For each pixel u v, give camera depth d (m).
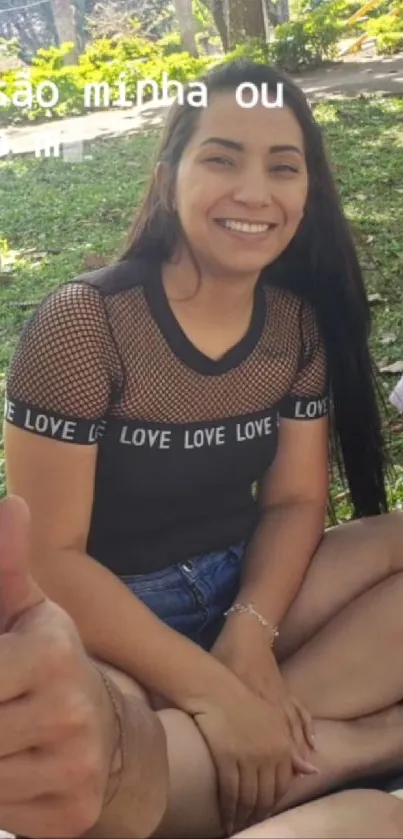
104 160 8.92
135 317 1.93
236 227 1.90
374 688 2.04
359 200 6.95
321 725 1.98
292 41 12.48
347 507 3.15
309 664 2.04
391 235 6.14
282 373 2.09
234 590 2.15
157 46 13.23
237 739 1.83
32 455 1.90
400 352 4.46
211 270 1.94
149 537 2.06
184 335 1.95
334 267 2.14
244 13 12.85
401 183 7.30
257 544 2.17
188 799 1.79
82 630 1.88
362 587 2.18
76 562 1.90
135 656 1.87
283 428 2.19
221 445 2.04
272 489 2.22
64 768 1.10
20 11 14.81
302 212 1.99
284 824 1.54
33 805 1.12
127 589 1.92
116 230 7.00
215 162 1.89
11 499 1.14
